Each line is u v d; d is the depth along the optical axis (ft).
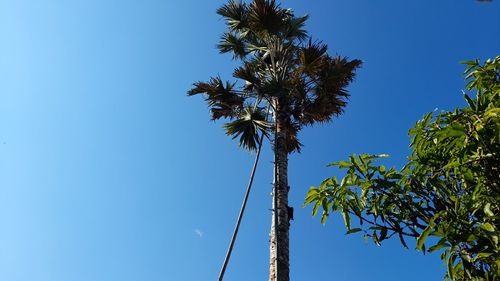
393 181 10.01
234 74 30.76
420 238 8.70
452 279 8.53
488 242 8.34
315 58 28.35
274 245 22.50
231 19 34.35
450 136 9.14
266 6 30.17
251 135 30.89
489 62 10.21
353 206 10.24
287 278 21.54
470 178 8.83
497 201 8.66
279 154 26.76
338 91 29.76
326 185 10.65
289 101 30.17
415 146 10.00
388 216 9.96
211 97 31.42
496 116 8.54
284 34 33.60
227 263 18.88
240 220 20.52
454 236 8.48
